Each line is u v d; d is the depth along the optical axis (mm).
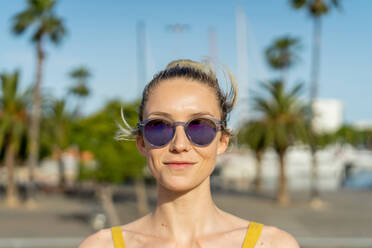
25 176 39688
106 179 20594
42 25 25500
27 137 26578
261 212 23750
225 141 1445
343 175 48531
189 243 1331
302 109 25500
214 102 1345
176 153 1237
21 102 25844
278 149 27328
